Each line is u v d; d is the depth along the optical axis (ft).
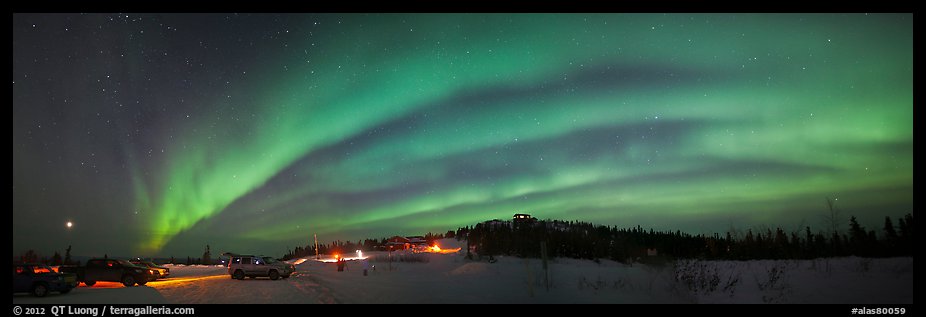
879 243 115.65
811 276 80.94
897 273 75.41
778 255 150.10
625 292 65.57
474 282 89.81
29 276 70.33
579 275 101.65
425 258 220.43
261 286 90.27
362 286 85.40
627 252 201.77
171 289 84.58
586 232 269.64
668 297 60.39
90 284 96.02
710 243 183.52
